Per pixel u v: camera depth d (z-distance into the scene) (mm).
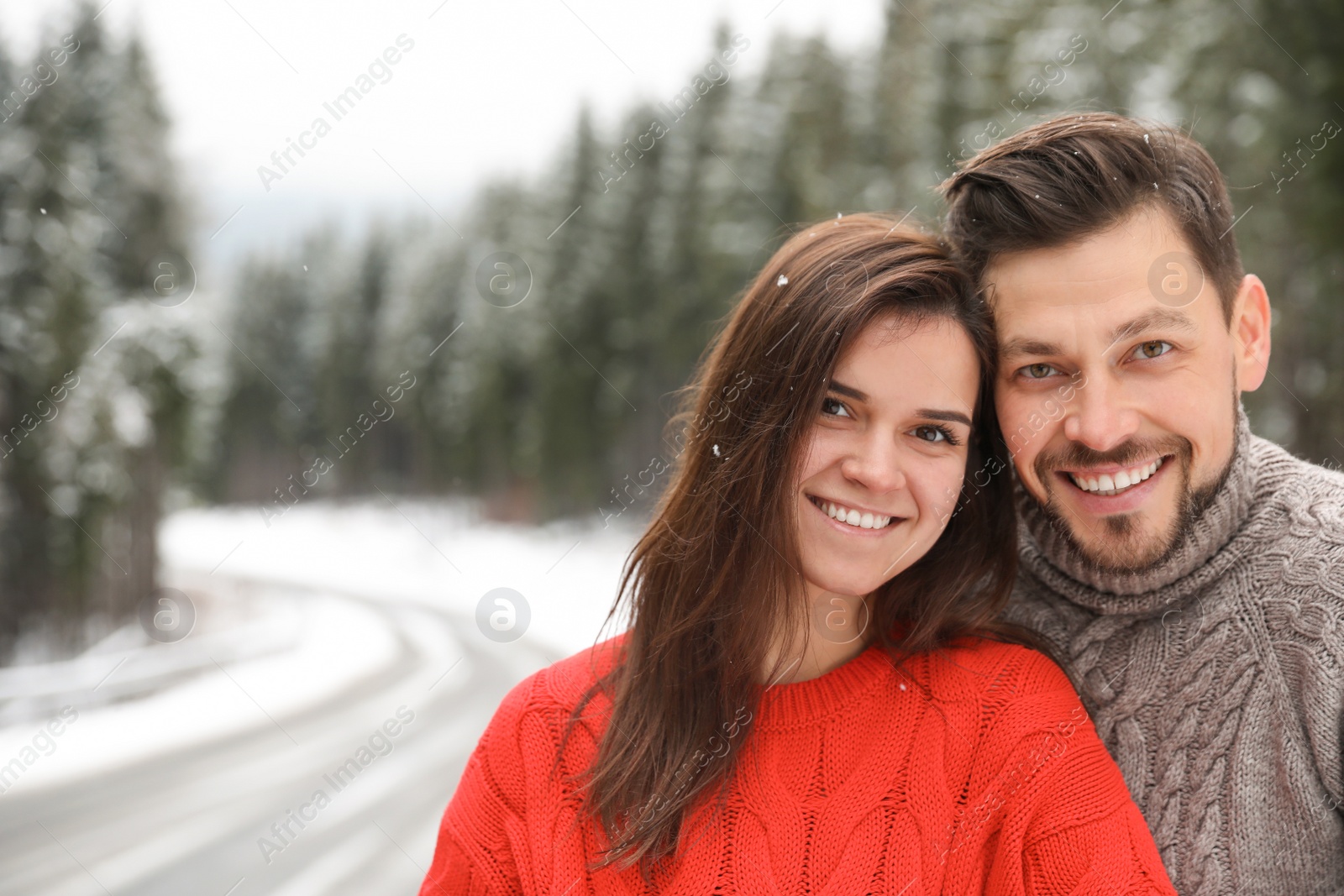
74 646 13477
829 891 958
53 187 13078
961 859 980
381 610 19562
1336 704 988
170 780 6184
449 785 5805
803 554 1027
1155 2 7301
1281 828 1045
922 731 1029
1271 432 6875
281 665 12297
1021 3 8289
